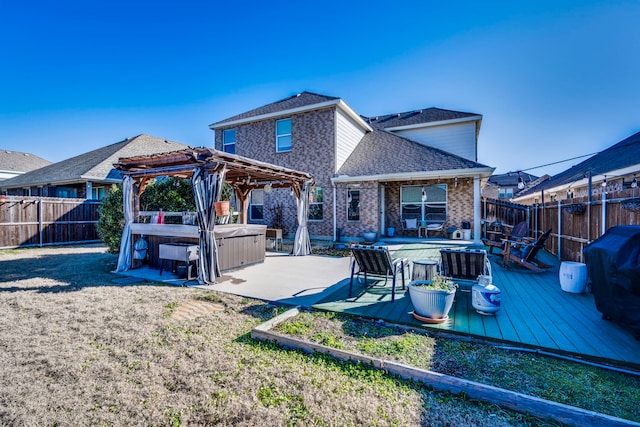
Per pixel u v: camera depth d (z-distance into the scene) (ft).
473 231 40.22
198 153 20.74
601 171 36.58
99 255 32.60
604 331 11.91
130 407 7.98
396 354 10.60
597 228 21.02
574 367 9.79
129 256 24.93
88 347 11.26
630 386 8.78
